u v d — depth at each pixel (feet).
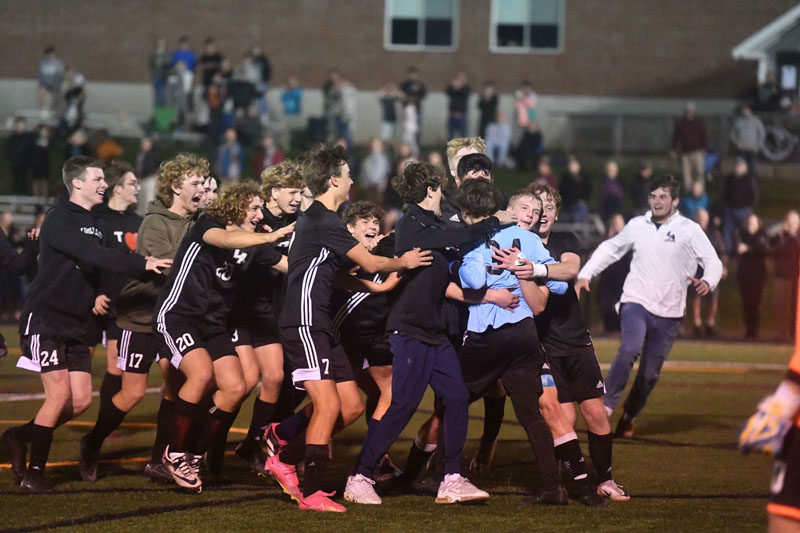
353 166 178.40
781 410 23.85
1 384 78.84
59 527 37.45
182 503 41.78
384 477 45.60
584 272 59.47
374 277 45.68
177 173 46.96
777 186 183.83
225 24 224.33
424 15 226.38
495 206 41.93
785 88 211.20
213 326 44.14
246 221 43.29
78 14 222.69
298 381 41.32
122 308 46.88
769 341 117.08
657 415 68.33
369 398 48.60
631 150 211.61
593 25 226.38
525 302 41.75
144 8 223.51
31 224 149.79
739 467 51.24
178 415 42.83
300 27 224.94
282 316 41.57
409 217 41.29
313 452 40.63
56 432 59.26
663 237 57.62
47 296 43.98
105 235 45.85
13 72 221.87
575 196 148.46
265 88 191.93
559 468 46.88
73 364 45.34
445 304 42.96
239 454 48.70
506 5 226.79
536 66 227.20
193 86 198.08
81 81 190.70
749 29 224.12
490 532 37.45
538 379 42.11
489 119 186.70
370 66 226.38
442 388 41.47
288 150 193.77
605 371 88.94
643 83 226.79
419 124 185.78
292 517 39.50
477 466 48.75
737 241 142.10
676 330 58.39
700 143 166.81
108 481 46.29
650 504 42.83
